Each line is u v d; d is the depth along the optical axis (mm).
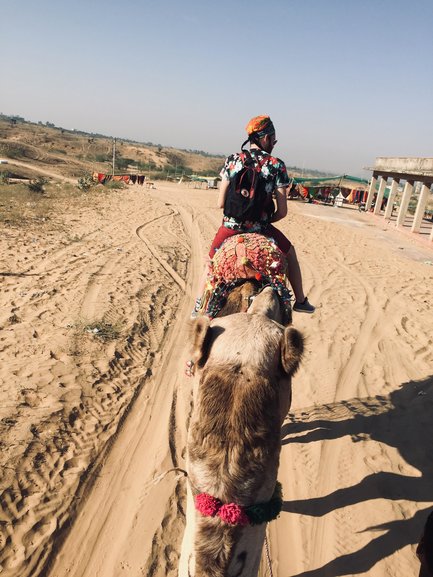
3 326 8008
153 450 5645
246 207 4070
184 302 10727
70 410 6000
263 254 3770
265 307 3305
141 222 20391
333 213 31891
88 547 4359
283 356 2711
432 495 5297
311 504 5082
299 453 5848
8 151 90250
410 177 25938
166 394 6832
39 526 4457
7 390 6160
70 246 14031
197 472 2428
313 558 4457
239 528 2338
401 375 8039
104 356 7457
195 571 2344
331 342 9086
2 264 11359
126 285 10977
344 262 16281
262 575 4238
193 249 16328
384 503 5141
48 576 4062
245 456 2387
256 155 4098
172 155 175875
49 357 7121
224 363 2670
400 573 4344
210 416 2479
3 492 4660
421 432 6418
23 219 16875
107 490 5000
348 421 6574
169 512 4801
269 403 2553
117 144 180375
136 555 4324
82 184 33062
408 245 21312
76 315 8805
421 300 12297
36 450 5242
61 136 174000
